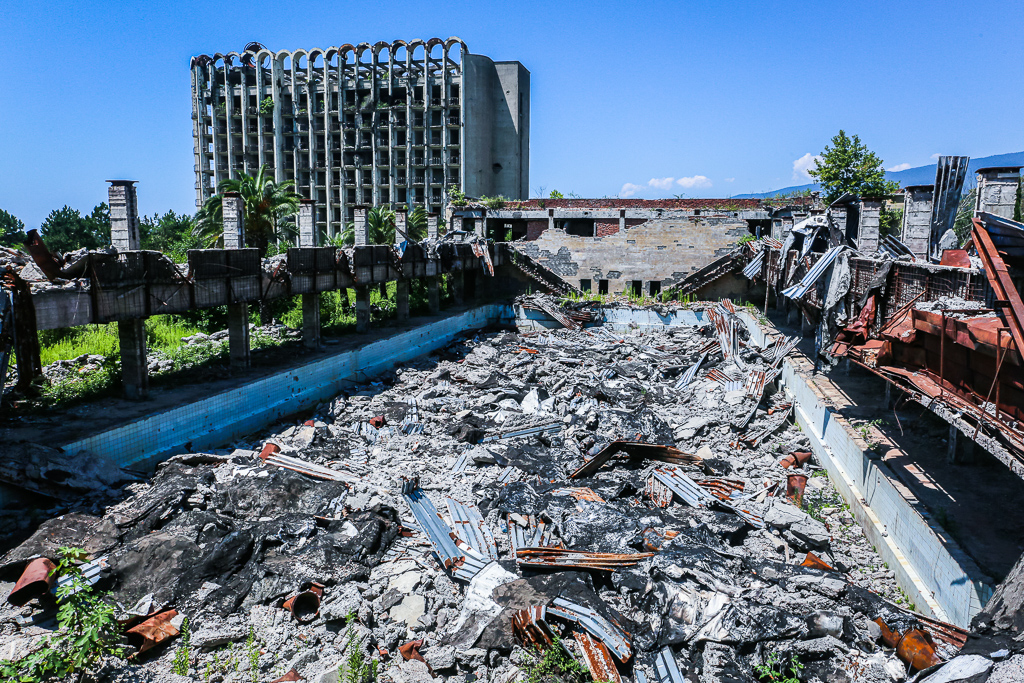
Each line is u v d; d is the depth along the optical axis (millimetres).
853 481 17438
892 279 18078
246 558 13086
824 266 21297
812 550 14547
